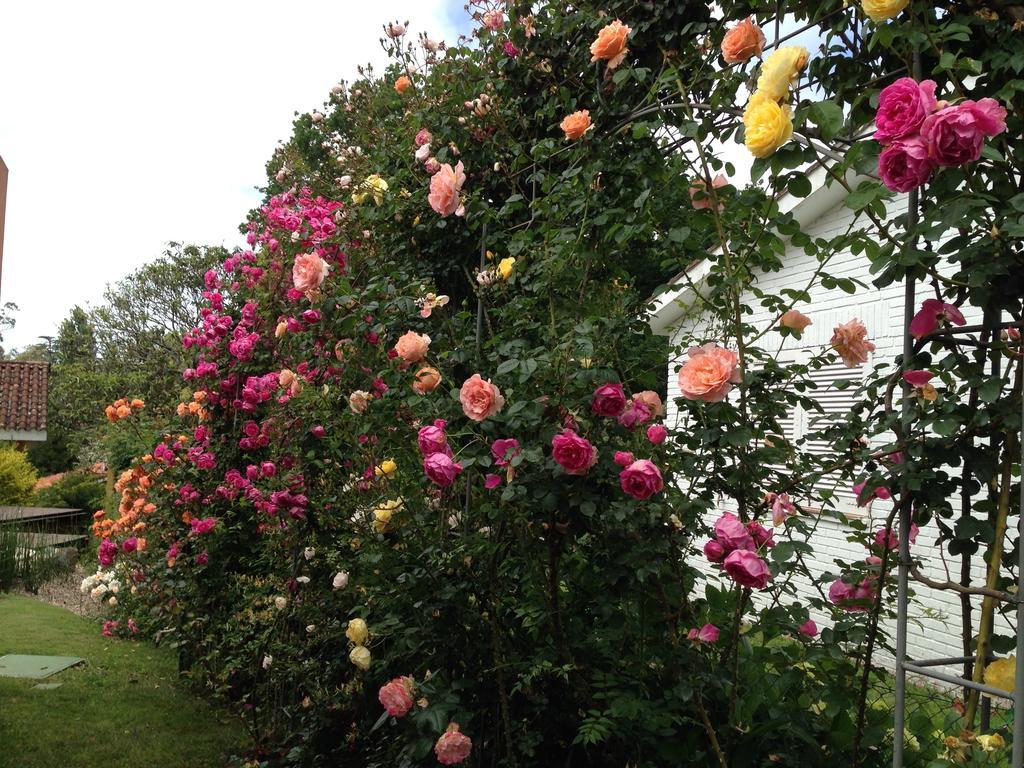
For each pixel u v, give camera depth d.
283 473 3.57
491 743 2.27
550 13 2.76
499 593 2.26
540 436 1.98
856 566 1.93
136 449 5.13
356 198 3.08
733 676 1.84
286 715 3.37
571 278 2.40
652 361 2.33
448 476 1.99
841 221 5.21
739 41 1.82
